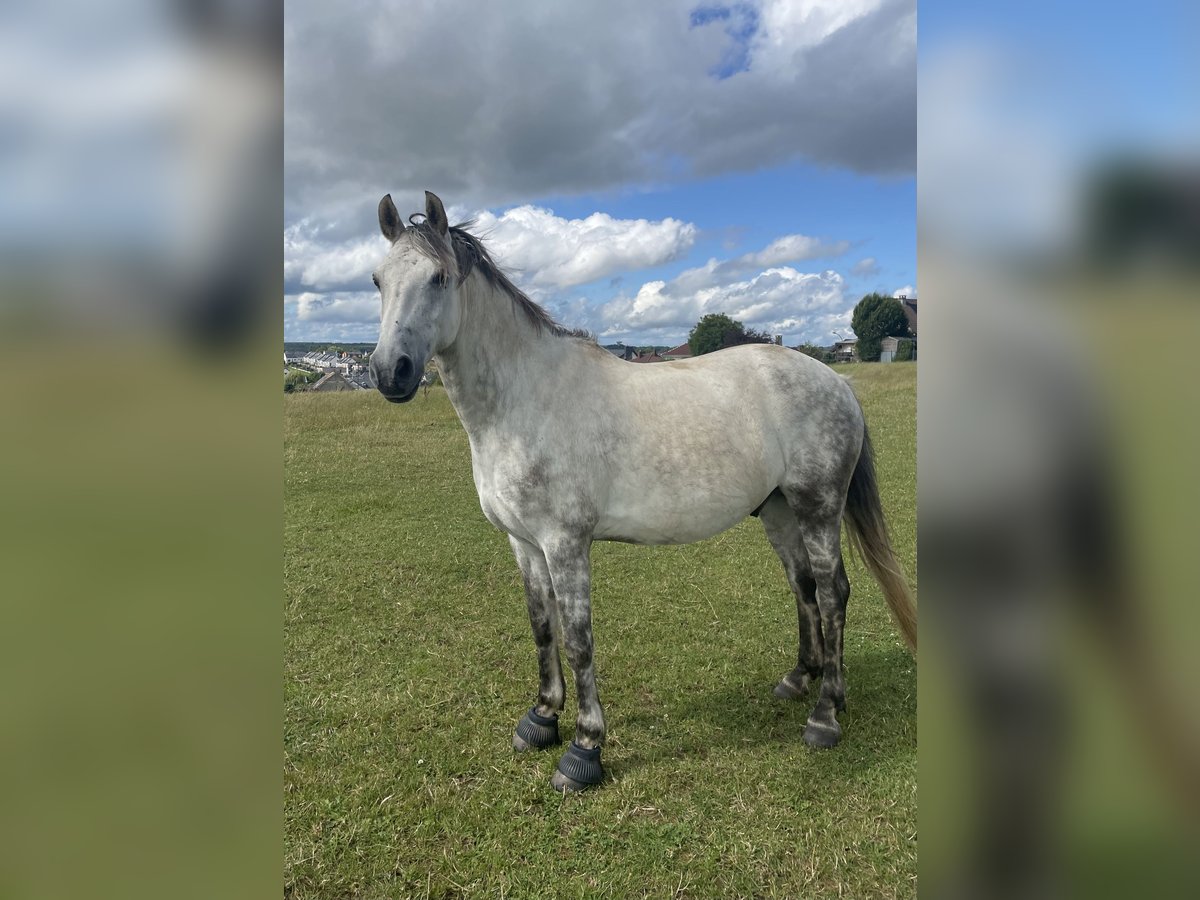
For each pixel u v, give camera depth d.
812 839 2.29
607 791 2.58
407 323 2.29
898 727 2.97
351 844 2.33
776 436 2.90
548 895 2.11
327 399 13.08
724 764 2.73
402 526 6.39
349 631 4.09
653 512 2.77
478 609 4.44
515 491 2.64
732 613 4.30
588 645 2.65
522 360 2.65
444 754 2.84
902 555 5.29
